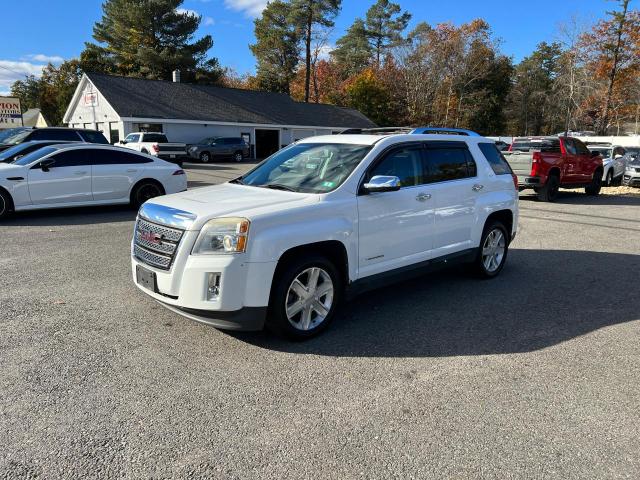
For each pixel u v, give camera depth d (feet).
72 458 8.76
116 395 10.93
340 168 15.47
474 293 19.01
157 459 8.80
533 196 52.29
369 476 8.48
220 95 126.52
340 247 14.47
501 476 8.55
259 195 14.57
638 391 11.62
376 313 16.61
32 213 35.94
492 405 10.87
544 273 22.15
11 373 11.81
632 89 145.89
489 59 169.48
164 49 147.43
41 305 16.53
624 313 16.96
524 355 13.48
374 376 12.11
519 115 213.66
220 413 10.32
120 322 15.16
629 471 8.75
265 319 13.20
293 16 170.40
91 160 34.94
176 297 12.86
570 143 51.21
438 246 17.83
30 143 39.27
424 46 166.30
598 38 142.72
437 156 17.92
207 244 12.51
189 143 111.86
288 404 10.73
